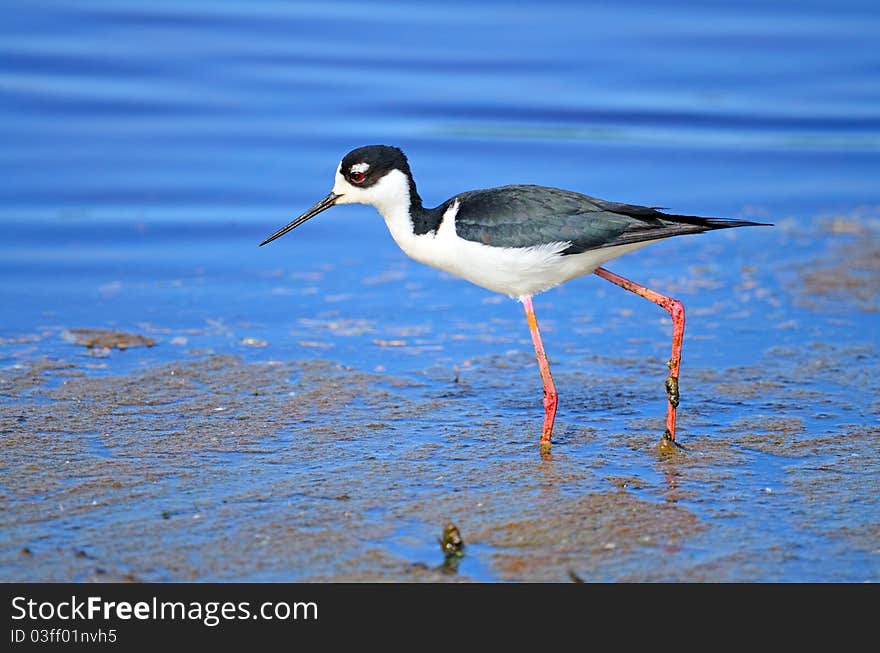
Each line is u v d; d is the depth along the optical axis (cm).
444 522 855
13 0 2284
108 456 962
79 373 1157
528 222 998
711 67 2241
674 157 1923
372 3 2445
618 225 991
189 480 918
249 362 1203
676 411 1081
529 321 1041
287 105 2028
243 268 1512
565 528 848
